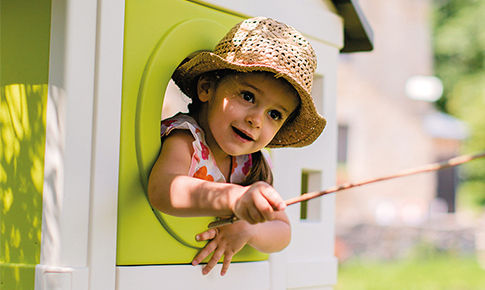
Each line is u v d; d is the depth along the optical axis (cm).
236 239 149
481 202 1497
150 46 140
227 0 160
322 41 194
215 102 142
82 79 128
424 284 654
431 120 1400
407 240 989
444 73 1538
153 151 138
